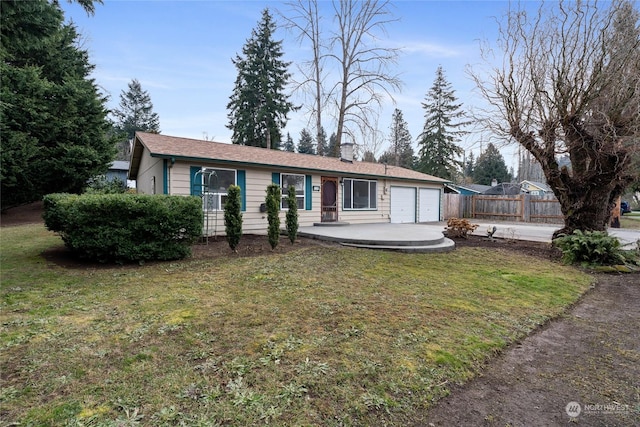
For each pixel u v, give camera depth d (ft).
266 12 90.84
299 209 38.68
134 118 138.82
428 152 103.50
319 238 30.19
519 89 27.43
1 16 17.74
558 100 25.64
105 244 19.13
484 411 7.38
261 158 36.19
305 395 7.52
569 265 23.35
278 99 91.20
